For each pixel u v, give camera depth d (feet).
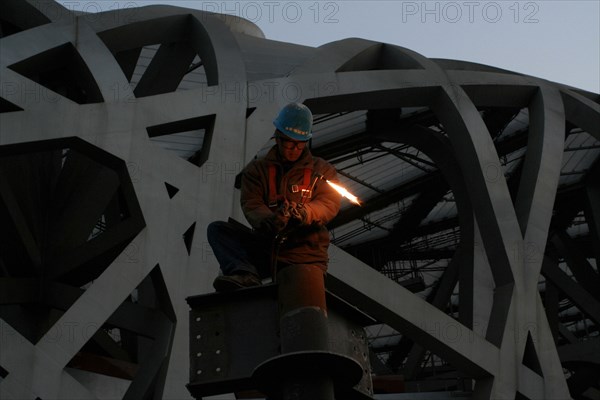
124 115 58.90
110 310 52.54
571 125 99.81
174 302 55.11
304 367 13.85
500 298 71.56
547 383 68.39
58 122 56.49
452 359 66.23
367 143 103.50
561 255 127.65
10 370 48.78
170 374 53.26
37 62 61.21
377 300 62.64
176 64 75.77
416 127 96.63
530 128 81.76
